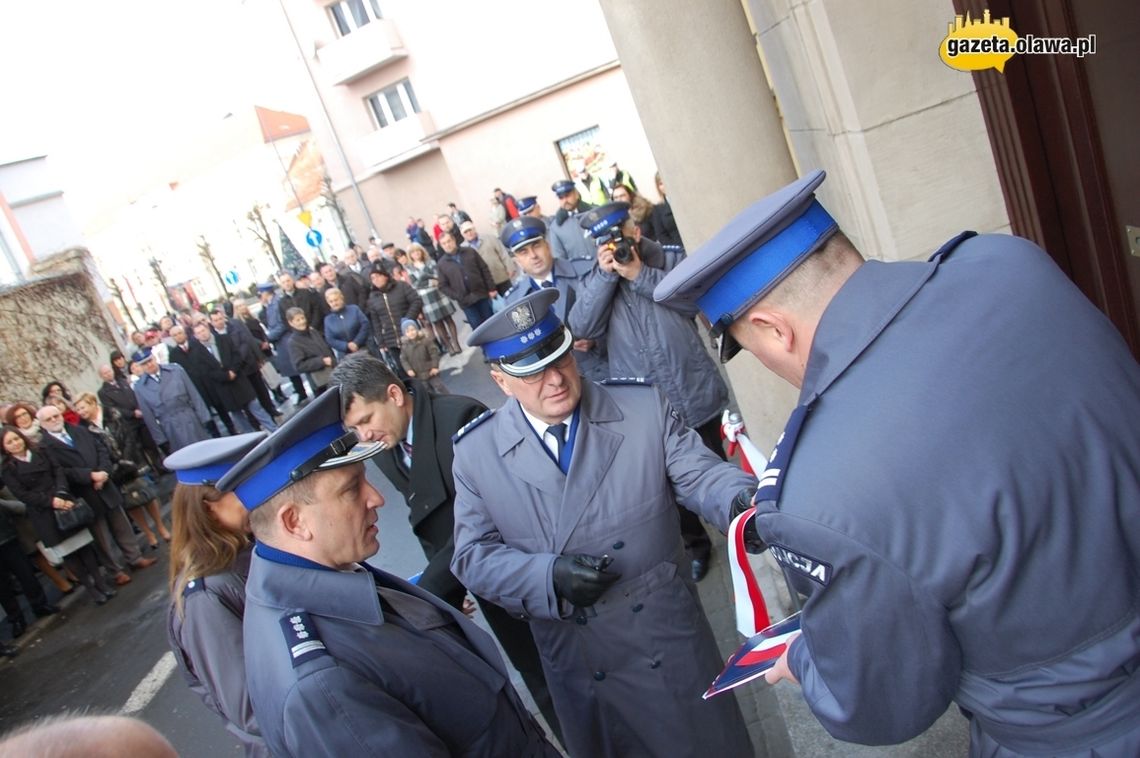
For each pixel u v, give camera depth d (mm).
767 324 1228
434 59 20625
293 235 29781
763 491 1127
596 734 2217
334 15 23500
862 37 2445
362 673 1478
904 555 1015
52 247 18141
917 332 1096
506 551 2113
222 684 2039
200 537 2154
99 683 5820
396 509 6473
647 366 3709
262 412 11188
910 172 2553
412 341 8492
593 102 20000
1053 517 1018
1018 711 1094
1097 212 2252
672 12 2938
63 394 7879
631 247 3529
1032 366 1060
